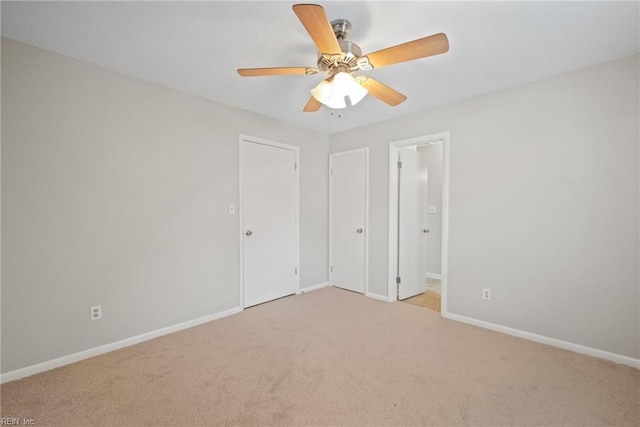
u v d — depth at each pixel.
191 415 1.55
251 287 3.25
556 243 2.31
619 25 1.67
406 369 1.99
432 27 1.71
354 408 1.61
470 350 2.25
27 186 1.90
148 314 2.46
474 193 2.73
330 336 2.51
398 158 3.48
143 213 2.42
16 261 1.87
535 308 2.41
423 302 3.44
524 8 1.54
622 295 2.05
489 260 2.65
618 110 2.05
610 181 2.08
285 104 2.97
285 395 1.72
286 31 1.75
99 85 2.18
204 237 2.82
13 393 1.72
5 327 1.83
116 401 1.66
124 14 1.59
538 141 2.38
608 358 2.10
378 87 1.90
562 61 2.09
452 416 1.55
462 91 2.62
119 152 2.28
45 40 1.84
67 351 2.06
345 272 3.95
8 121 1.83
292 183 3.67
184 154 2.67
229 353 2.22
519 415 1.55
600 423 1.49
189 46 1.92
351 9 1.55
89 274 2.15
